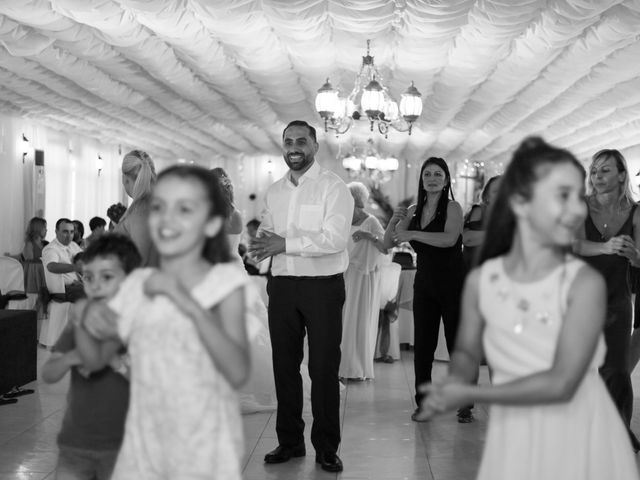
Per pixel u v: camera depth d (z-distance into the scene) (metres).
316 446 4.81
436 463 4.98
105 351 2.73
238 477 2.33
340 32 8.68
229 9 7.54
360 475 4.70
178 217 2.28
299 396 4.96
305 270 4.79
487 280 2.31
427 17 7.62
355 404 6.69
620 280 4.63
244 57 9.48
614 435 2.29
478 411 6.43
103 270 2.79
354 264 7.75
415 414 6.10
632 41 8.63
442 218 6.04
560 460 2.20
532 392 2.11
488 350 2.30
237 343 2.29
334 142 19.36
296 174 4.98
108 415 2.88
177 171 2.32
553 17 7.69
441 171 6.04
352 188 8.05
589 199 4.84
